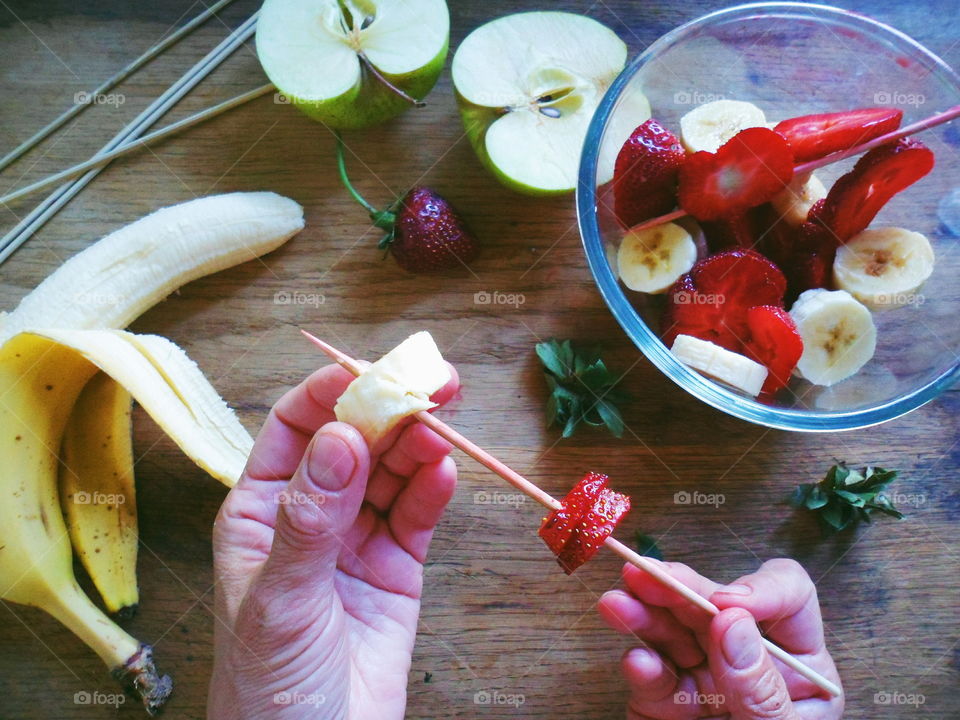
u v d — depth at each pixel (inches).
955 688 14.7
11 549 13.5
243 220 14.4
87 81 15.0
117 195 15.0
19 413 13.6
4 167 15.0
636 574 13.6
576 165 14.1
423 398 11.0
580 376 14.2
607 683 14.6
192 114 15.1
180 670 14.5
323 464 10.7
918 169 12.9
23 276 14.9
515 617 14.6
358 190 15.0
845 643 14.7
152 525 14.7
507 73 14.1
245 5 15.1
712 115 13.9
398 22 13.8
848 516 14.5
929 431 14.8
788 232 13.7
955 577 14.7
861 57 14.2
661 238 13.5
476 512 14.7
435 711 14.6
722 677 12.1
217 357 14.8
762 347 13.2
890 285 13.3
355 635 13.1
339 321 14.9
